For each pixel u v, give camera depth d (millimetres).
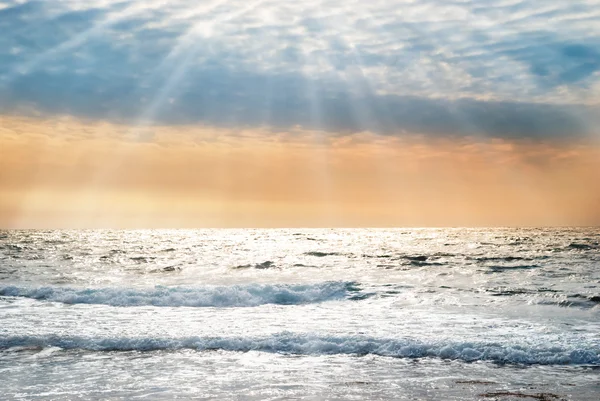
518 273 31562
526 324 17109
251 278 30734
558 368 12109
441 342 13719
